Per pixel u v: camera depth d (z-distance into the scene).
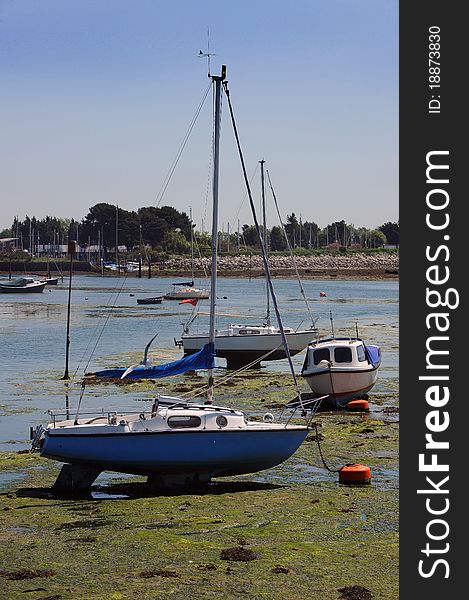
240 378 42.84
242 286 152.75
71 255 43.38
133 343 59.59
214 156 27.05
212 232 26.75
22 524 19.00
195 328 70.88
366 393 35.81
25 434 29.50
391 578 15.64
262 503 20.58
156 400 23.44
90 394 38.22
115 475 23.83
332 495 21.22
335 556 16.75
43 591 15.03
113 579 15.59
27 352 54.47
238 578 15.59
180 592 14.95
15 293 130.62
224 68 27.03
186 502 20.72
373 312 88.69
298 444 22.84
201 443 22.03
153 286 153.88
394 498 20.91
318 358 35.53
